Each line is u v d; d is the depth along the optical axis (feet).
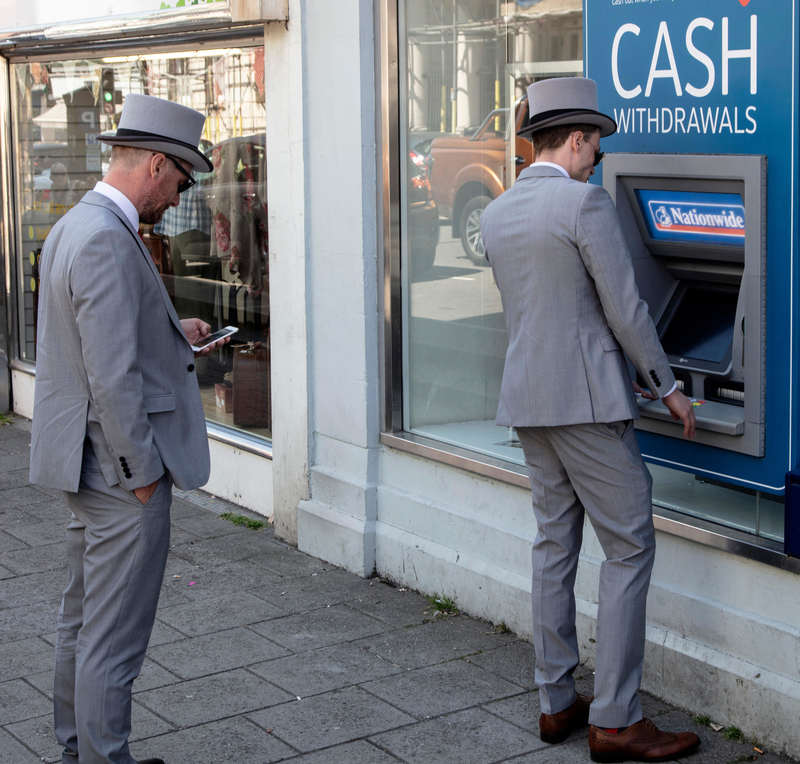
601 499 10.38
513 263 10.39
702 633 11.44
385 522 15.90
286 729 11.43
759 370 10.28
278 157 16.96
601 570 10.59
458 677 12.59
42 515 19.11
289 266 16.93
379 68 15.19
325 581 15.81
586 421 10.06
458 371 15.33
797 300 9.92
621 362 10.18
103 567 9.52
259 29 17.70
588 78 11.43
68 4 22.22
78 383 9.39
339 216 15.84
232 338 19.71
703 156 10.42
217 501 19.93
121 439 9.06
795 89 9.69
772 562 10.52
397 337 15.58
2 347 26.96
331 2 15.51
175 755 10.91
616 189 11.39
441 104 15.24
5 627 14.19
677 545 11.66
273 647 13.50
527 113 14.90
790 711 10.45
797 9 9.61
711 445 10.85
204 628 14.11
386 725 11.50
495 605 13.94
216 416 20.43
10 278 26.84
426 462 15.14
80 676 9.46
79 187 24.44
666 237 11.24
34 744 11.14
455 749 10.99
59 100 24.68
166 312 9.71
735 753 10.70
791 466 10.20
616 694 10.48
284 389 17.29
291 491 17.39
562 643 11.00
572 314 10.11
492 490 14.06
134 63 22.02
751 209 10.10
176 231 21.26
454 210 15.38
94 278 8.96
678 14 10.68
